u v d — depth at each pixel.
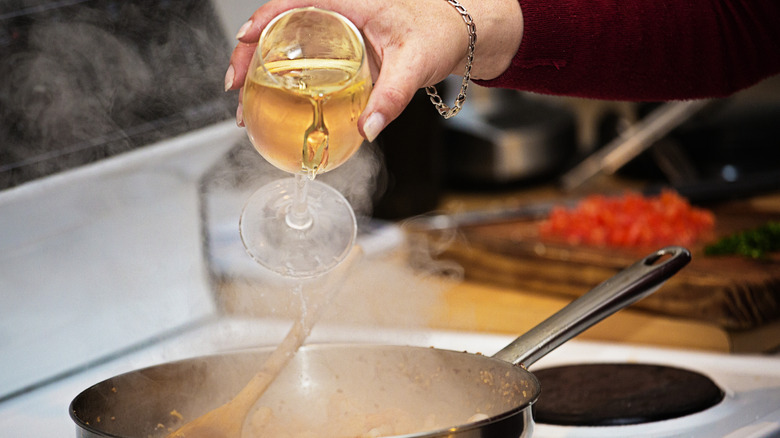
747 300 1.23
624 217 1.55
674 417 0.97
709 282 1.25
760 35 1.02
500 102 2.59
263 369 0.90
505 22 0.93
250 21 0.85
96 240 1.08
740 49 1.02
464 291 1.53
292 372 0.94
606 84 1.00
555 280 1.46
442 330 1.25
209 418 0.87
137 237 1.11
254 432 0.91
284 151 0.80
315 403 0.93
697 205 1.84
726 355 1.12
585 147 2.77
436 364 0.90
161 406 0.88
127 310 1.12
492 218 1.76
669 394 1.00
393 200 1.92
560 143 2.44
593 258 1.41
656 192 1.90
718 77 1.03
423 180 1.96
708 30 1.00
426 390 0.91
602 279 1.40
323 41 0.80
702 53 1.01
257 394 0.88
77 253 1.07
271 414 0.92
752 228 1.62
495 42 0.93
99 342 1.11
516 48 0.95
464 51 0.88
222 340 1.16
